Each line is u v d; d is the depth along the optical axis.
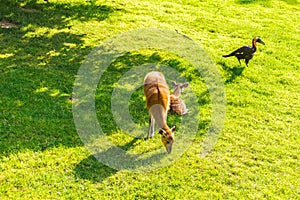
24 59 12.49
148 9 18.41
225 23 18.08
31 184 7.76
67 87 11.22
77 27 15.39
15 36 13.96
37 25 15.05
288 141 10.03
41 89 10.91
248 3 21.48
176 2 20.03
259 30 17.77
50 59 12.73
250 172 8.78
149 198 7.77
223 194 8.05
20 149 8.59
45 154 8.57
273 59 14.96
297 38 17.31
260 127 10.53
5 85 10.84
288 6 21.78
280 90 12.71
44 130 9.27
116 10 17.66
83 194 7.66
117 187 7.95
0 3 16.41
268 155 9.41
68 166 8.33
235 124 10.51
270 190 8.28
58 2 17.41
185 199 7.81
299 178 8.74
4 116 9.56
